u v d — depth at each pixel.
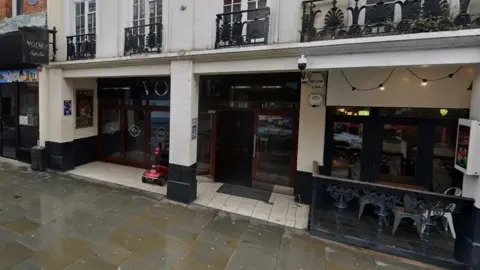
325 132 5.40
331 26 4.10
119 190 5.91
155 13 5.61
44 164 7.09
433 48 3.48
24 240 3.78
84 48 6.37
